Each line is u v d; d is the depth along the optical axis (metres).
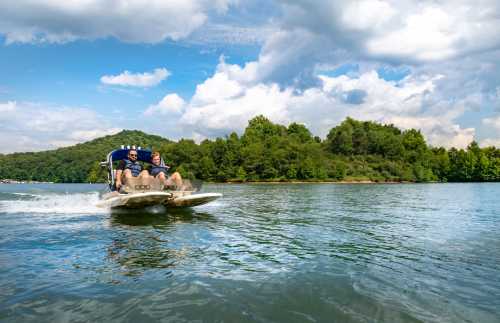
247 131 104.25
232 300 3.60
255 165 78.19
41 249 5.84
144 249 5.89
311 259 5.31
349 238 7.01
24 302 3.55
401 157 87.62
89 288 3.95
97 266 4.84
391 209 13.03
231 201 17.23
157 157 13.15
